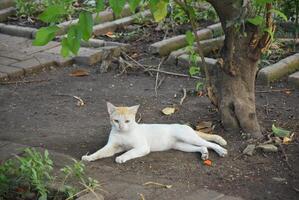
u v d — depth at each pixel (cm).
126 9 1079
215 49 898
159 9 564
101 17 1028
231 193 510
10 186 491
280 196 507
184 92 743
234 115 623
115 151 581
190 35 620
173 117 672
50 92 762
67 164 551
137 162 564
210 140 600
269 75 771
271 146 586
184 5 586
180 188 511
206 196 495
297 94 743
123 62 840
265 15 586
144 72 828
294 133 623
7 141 611
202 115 674
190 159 573
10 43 952
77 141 614
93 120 670
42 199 461
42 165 492
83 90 768
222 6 582
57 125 657
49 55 888
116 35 988
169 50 899
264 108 693
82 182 501
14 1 1125
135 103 720
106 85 785
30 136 628
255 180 533
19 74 820
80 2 1062
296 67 820
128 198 489
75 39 443
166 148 590
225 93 627
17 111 700
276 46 874
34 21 1059
